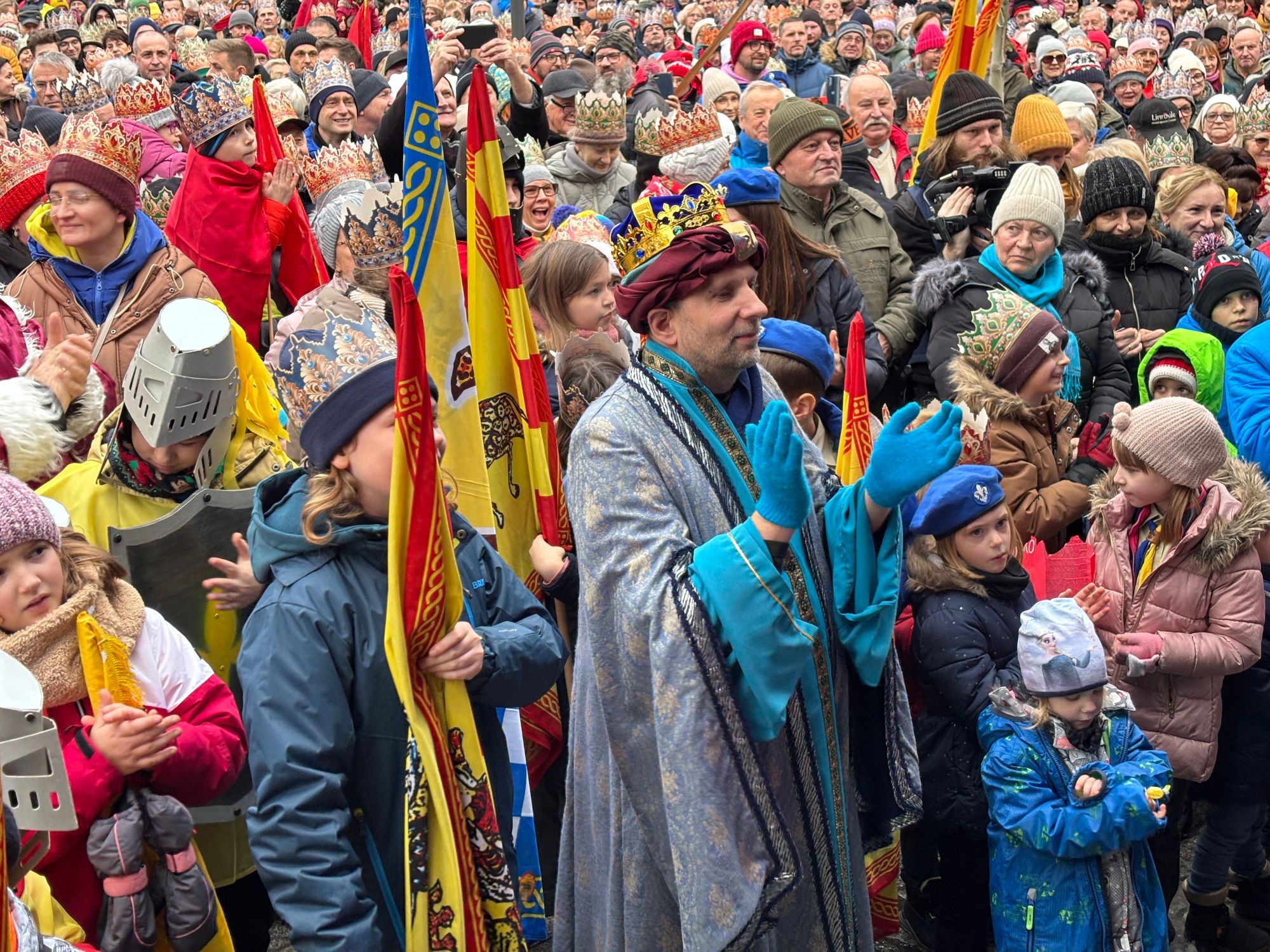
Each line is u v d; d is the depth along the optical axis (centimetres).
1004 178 522
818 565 243
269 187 471
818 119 509
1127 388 484
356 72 762
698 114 565
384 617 229
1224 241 602
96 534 288
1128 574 355
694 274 234
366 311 239
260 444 305
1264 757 357
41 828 202
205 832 278
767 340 347
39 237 399
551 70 1062
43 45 1234
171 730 226
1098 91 1118
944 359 462
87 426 322
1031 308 405
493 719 250
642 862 238
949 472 327
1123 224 526
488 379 322
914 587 330
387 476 229
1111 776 299
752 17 1472
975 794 321
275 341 275
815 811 239
